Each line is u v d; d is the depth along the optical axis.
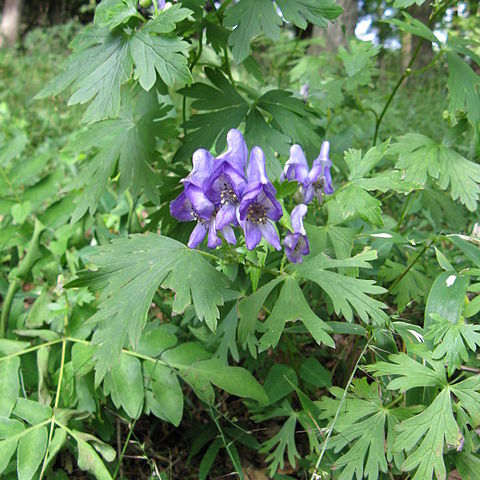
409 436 0.24
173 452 0.35
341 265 0.28
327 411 0.27
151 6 0.33
